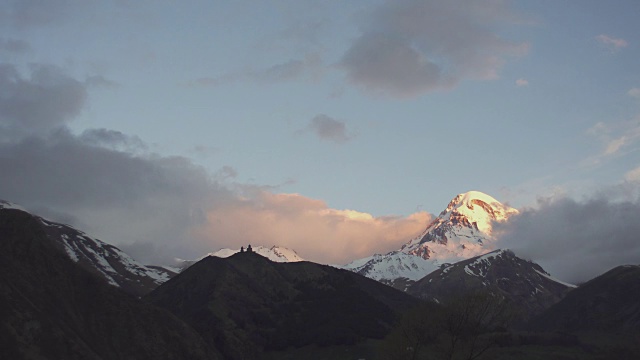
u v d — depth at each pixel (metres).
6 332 154.25
